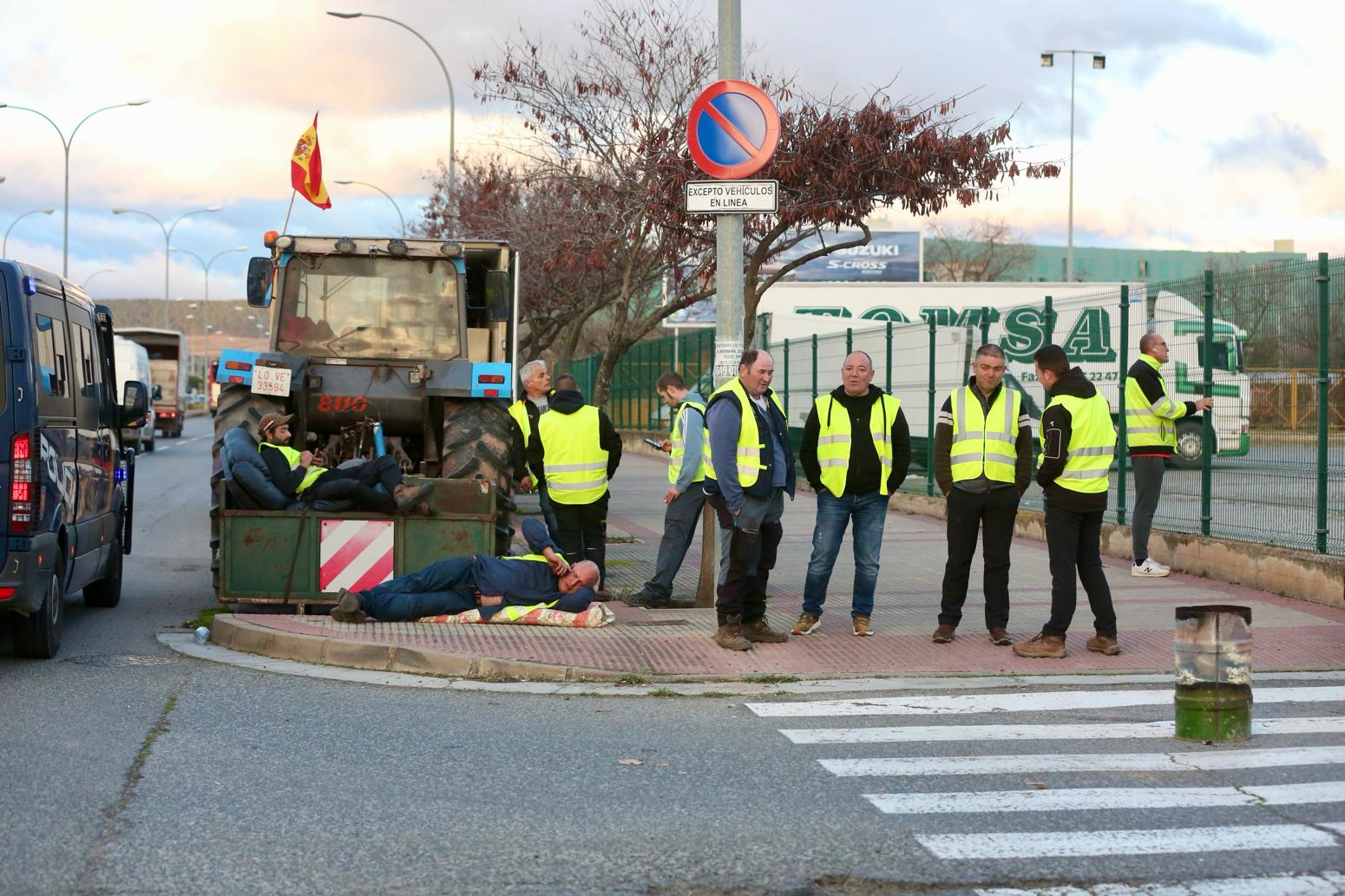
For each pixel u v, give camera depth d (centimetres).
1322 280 1129
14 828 522
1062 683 836
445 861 493
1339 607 1078
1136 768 634
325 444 1316
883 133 1573
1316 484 1137
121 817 540
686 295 1911
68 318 933
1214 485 1288
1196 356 1320
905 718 743
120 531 1130
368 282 1314
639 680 830
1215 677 688
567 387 1129
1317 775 622
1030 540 1599
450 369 1278
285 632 905
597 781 607
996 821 551
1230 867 494
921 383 2023
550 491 1129
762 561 943
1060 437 882
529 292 2994
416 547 1015
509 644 895
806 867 491
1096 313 1903
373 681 830
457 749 662
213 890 460
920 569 1327
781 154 1584
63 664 866
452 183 2725
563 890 466
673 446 1097
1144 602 1115
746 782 609
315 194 1525
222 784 591
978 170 1581
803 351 2417
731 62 1005
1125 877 484
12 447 811
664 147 1706
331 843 512
